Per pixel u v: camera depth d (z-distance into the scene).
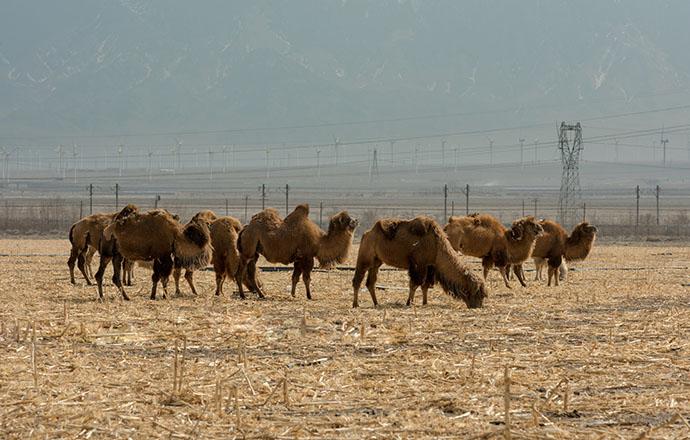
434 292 27.05
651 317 21.19
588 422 11.77
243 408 12.30
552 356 15.95
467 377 14.09
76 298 24.59
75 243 28.78
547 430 11.20
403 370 14.68
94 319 19.80
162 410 12.04
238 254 25.53
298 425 11.34
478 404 12.49
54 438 10.88
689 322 20.33
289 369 14.70
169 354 16.05
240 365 14.91
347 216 25.20
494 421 11.73
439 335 18.17
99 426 11.28
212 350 16.45
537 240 30.45
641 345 17.16
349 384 13.66
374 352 16.36
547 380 14.04
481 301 22.67
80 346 16.66
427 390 13.31
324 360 15.47
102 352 16.22
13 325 18.67
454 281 22.66
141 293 26.20
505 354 16.11
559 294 26.92
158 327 18.88
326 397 12.91
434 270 23.00
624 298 25.88
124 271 28.56
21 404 12.20
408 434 11.09
